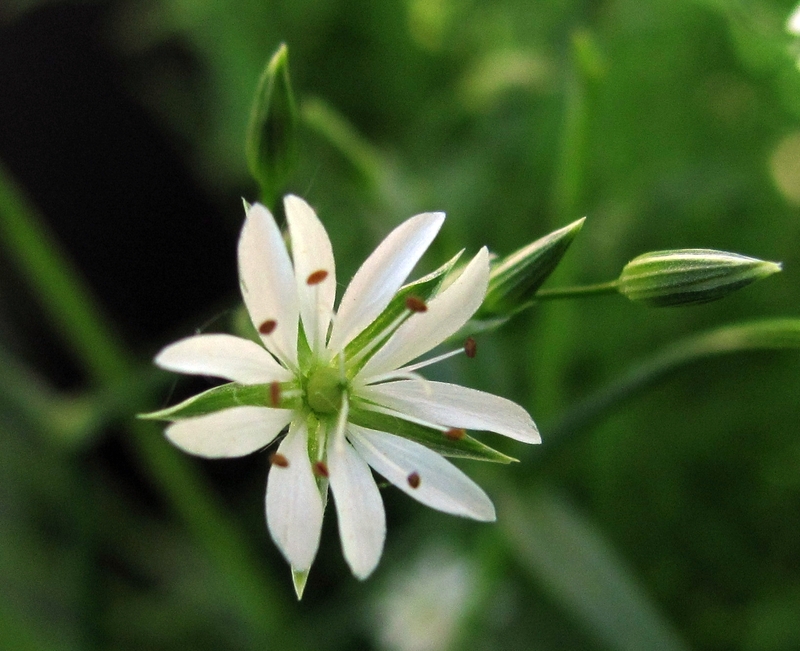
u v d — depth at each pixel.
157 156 0.11
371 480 0.06
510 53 0.09
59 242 0.10
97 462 0.10
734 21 0.08
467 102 0.09
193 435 0.06
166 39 0.11
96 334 0.08
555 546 0.07
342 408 0.06
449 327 0.06
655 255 0.06
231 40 0.10
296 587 0.06
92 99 0.11
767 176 0.09
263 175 0.07
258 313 0.06
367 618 0.08
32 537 0.09
